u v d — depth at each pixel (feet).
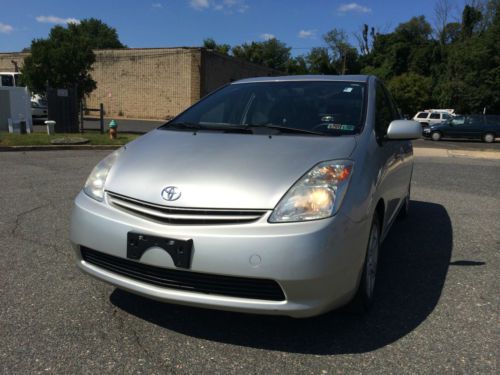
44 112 74.90
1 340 9.06
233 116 12.50
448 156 47.80
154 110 118.83
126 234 8.84
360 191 9.11
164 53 115.14
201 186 8.76
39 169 29.12
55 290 11.37
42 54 60.95
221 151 9.88
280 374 8.12
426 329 9.79
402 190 15.08
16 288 11.42
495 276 12.87
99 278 9.50
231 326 9.82
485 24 170.91
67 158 34.83
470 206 21.77
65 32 63.26
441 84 159.43
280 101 12.54
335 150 9.71
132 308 10.53
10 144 39.63
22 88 53.88
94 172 10.41
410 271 13.21
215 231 8.32
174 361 8.49
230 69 129.29
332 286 8.40
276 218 8.30
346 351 8.91
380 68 224.74
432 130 83.10
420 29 237.66
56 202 20.20
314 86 13.12
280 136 10.61
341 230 8.43
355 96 12.41
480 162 41.75
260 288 8.32
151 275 8.84
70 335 9.32
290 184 8.65
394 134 11.29
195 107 13.57
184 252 8.32
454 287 12.07
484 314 10.51
